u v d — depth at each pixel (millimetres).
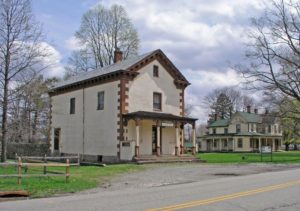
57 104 42625
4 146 27609
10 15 27578
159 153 34219
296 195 13242
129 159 32281
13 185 16391
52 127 42938
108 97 35250
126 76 34031
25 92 29016
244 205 11289
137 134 32406
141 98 34938
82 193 15148
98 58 60188
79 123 39000
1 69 27469
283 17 44844
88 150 37344
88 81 37688
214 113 97625
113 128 34344
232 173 23203
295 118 45406
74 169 25891
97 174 22781
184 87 38812
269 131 83000
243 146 78000
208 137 84875
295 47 42188
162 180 19844
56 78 53594
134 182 19062
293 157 44906
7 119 28734
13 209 11031
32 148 42469
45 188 15992
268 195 13258
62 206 11477
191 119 37000
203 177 21047
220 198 12633
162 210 10492
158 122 34188
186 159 34625
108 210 10609
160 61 36781
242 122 80500
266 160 37594
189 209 10648
